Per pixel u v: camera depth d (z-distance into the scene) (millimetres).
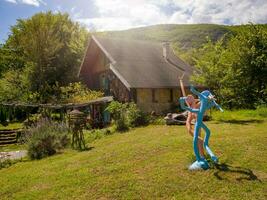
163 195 9227
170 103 29484
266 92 29344
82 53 48062
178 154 12430
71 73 46906
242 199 8633
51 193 10242
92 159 13562
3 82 43375
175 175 10320
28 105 30219
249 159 11297
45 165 14148
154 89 28594
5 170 14891
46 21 46406
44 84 44812
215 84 25047
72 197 9758
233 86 26703
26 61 47156
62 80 46438
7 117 37812
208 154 10836
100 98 29953
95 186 10281
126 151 13891
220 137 14836
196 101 11141
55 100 38844
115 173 11219
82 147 17609
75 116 18000
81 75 37406
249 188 9156
